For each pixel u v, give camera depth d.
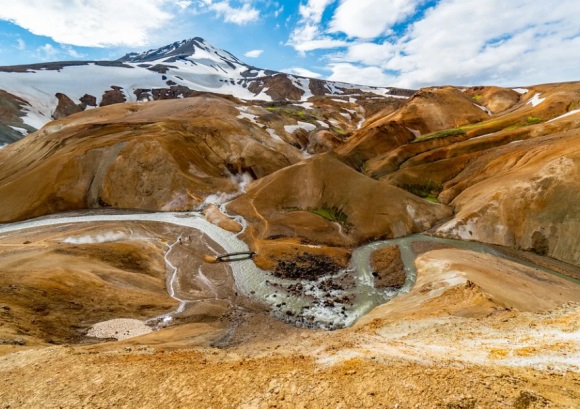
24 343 18.98
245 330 28.98
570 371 11.12
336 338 20.50
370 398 10.37
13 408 11.88
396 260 44.53
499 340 15.95
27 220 58.78
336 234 52.44
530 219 47.22
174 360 15.67
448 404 9.38
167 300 33.00
